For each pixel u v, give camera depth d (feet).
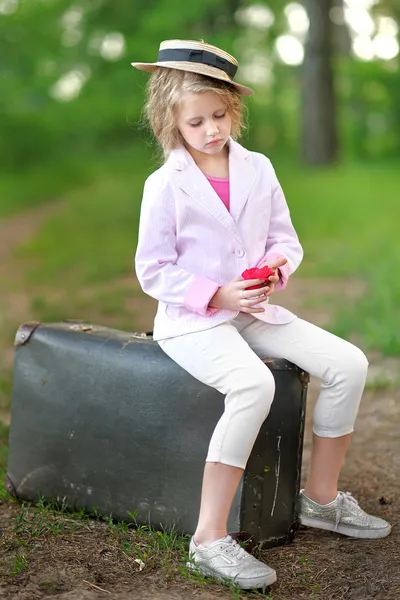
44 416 12.32
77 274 37.81
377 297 27.55
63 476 12.19
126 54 92.89
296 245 11.43
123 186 82.64
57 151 107.34
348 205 57.98
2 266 41.88
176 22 90.02
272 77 120.78
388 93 114.93
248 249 11.02
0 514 12.25
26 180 91.45
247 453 10.30
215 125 10.64
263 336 11.17
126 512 11.61
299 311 27.91
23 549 10.91
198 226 10.89
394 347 21.48
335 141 89.66
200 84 10.49
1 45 96.12
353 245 41.93
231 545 10.23
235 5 99.60
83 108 98.84
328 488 11.61
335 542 11.48
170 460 11.19
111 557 10.75
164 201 10.87
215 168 11.19
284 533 11.32
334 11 89.35
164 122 10.99
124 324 26.61
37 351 12.41
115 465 11.66
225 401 10.43
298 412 11.12
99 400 11.74
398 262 34.50
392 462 14.56
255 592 9.98
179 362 10.85
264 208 11.22
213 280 10.86
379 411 17.33
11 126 100.68
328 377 11.05
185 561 10.55
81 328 12.37
